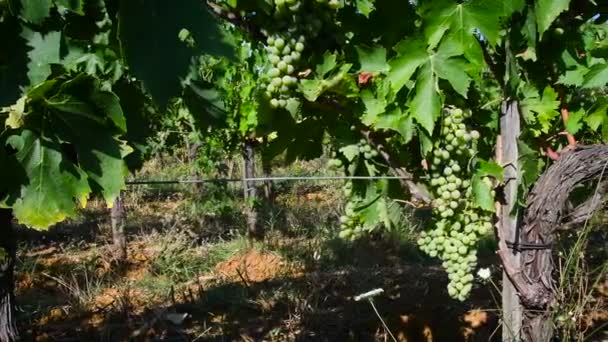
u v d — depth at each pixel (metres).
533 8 2.58
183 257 7.18
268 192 10.62
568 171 2.81
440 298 5.47
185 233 8.56
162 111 1.49
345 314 5.16
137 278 6.77
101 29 1.71
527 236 2.91
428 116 2.47
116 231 7.35
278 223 8.89
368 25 2.54
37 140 1.64
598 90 3.77
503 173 2.81
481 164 2.76
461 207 2.82
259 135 2.77
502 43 2.83
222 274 6.76
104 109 1.67
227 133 7.84
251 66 6.95
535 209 2.87
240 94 7.09
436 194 2.82
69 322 5.25
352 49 2.58
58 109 1.64
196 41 1.48
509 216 2.89
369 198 3.00
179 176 13.14
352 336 4.72
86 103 1.65
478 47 2.41
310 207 10.17
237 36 6.71
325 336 4.83
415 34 2.43
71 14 1.69
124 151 1.77
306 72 2.51
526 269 2.92
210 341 4.74
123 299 5.59
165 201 11.74
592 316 4.22
